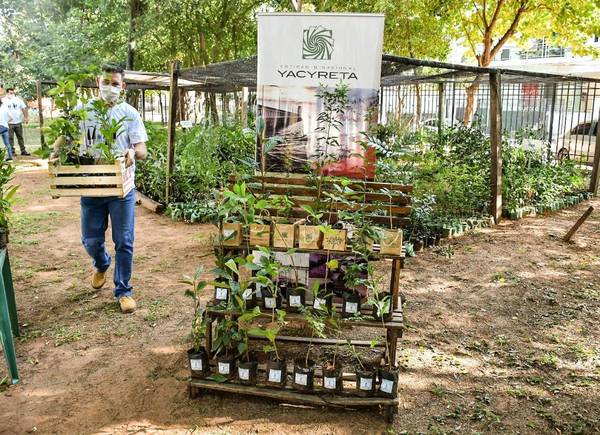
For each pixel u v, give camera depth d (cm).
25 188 1053
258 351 375
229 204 309
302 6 1356
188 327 425
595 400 338
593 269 595
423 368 373
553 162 1173
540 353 400
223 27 1855
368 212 359
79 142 409
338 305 358
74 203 923
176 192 876
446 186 799
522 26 1689
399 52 1711
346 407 317
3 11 1543
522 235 736
